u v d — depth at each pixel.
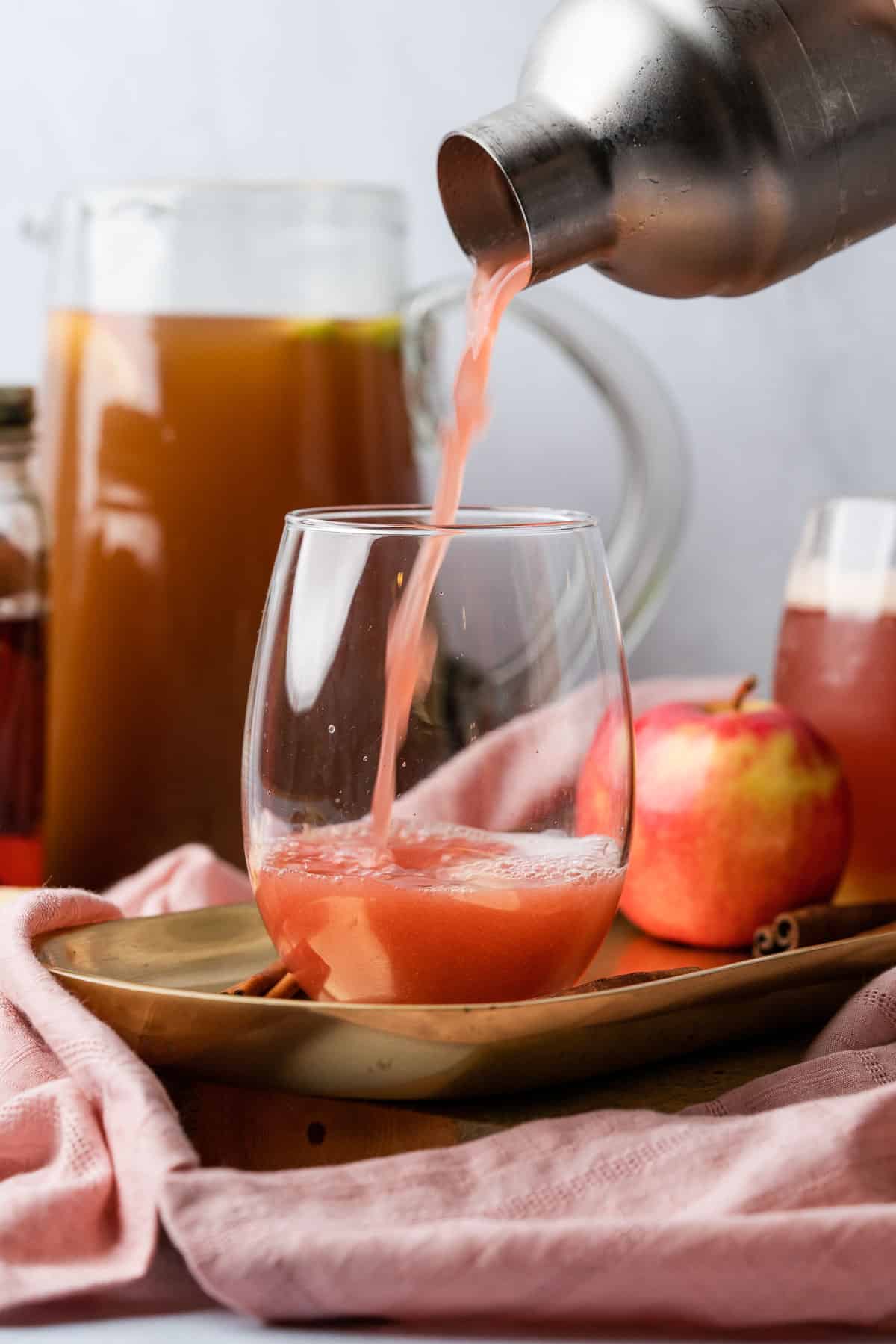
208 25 0.99
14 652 0.77
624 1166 0.50
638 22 0.56
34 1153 0.52
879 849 0.71
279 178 1.00
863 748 0.71
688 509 0.91
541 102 0.56
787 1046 0.59
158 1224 0.48
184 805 0.78
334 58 0.98
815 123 0.56
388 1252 0.46
